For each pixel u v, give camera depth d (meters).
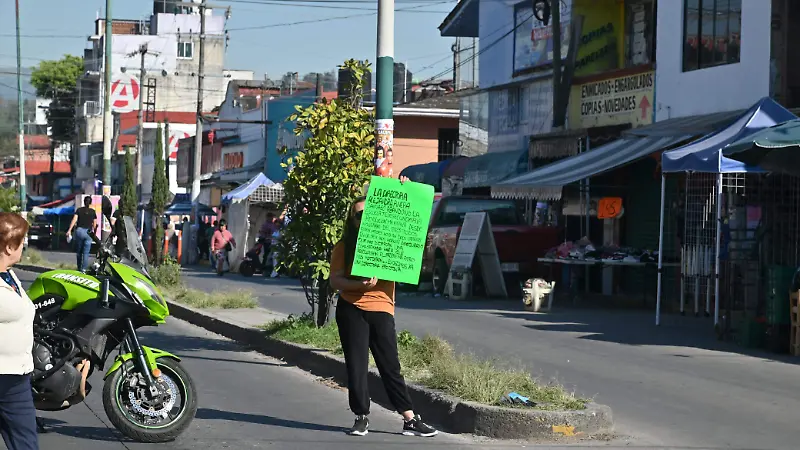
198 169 40.66
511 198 23.95
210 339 15.00
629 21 24.27
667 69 21.03
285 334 13.23
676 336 14.70
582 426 8.27
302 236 12.82
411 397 9.31
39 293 7.54
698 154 14.71
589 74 23.61
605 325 16.06
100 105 80.06
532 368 11.66
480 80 30.33
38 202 79.56
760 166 13.52
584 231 23.31
